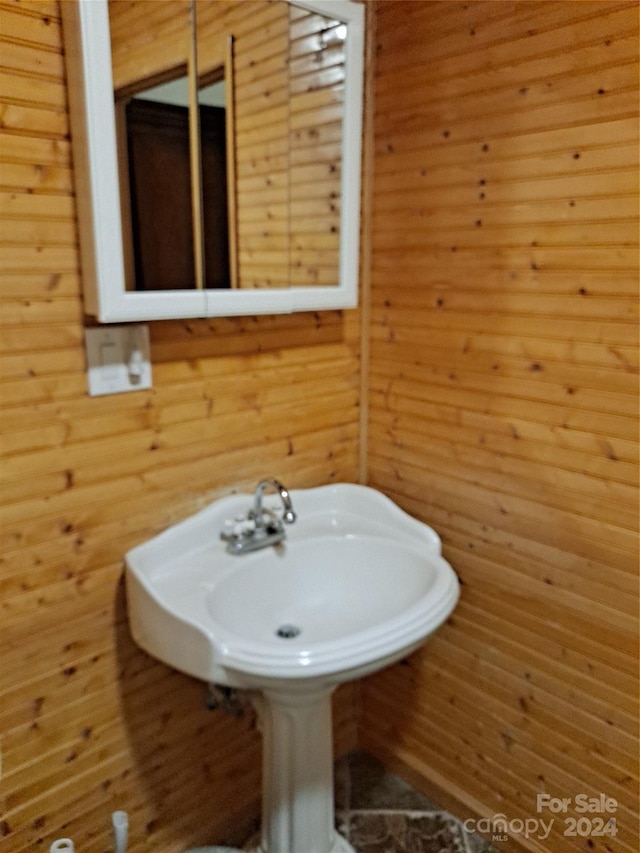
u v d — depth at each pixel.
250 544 1.39
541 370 1.32
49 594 1.21
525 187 1.28
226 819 1.62
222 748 1.57
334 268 1.54
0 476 1.11
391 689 1.79
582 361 1.25
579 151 1.19
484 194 1.35
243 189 1.37
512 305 1.35
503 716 1.52
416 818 1.67
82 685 1.29
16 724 1.21
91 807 1.35
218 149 1.33
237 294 1.32
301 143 1.46
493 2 1.27
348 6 1.41
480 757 1.59
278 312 1.40
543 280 1.29
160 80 1.20
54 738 1.26
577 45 1.16
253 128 1.37
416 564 1.41
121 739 1.38
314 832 1.43
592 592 1.31
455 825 1.64
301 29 1.42
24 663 1.20
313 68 1.45
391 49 1.48
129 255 1.18
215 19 1.29
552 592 1.38
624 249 1.16
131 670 1.36
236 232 1.37
